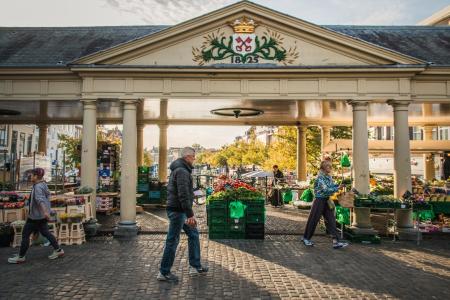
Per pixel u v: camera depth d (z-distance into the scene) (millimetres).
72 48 12875
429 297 5715
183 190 6016
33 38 13852
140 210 15211
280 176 19016
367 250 8859
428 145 20594
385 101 11219
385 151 21156
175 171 6191
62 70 11125
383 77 10984
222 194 10141
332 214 9227
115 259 7820
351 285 6250
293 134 25984
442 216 11914
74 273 6801
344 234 10383
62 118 18578
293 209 16297
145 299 5520
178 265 7312
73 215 9320
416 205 9914
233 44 11023
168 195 6324
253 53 11008
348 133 26781
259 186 22625
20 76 11312
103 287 6039
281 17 10852
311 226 9250
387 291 5969
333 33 10789
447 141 20688
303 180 20000
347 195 9812
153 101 12406
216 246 9125
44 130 20312
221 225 10070
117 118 19047
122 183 10844
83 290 5895
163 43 11008
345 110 15102
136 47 10875
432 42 13391
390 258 8102
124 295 5684
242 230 10031
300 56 11000
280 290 5965
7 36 14109
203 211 15672
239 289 5984
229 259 7871
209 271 6961
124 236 10406
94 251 8547
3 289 5934
